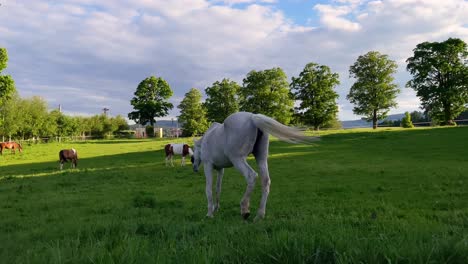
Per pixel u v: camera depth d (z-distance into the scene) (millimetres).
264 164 6469
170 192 11688
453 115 56625
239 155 6309
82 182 15180
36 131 66625
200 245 4027
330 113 68562
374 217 6230
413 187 10633
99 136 100875
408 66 60031
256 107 72500
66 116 87688
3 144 39969
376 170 15211
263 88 70812
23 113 60969
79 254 3459
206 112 88188
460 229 4574
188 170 19188
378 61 62125
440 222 5664
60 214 8250
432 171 13953
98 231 5516
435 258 2836
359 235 4133
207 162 7188
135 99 98938
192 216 7406
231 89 83750
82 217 7711
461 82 55094
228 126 6418
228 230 4859
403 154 22594
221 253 3297
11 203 10250
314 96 69438
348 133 44281
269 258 3029
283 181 13281
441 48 55938
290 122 72875
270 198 9703
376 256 2783
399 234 3979
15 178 17859
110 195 11258
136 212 8031
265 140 6469
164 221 6383
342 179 13117
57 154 38625
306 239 3312
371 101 62469
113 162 26250
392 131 43938
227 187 12258
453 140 30344
